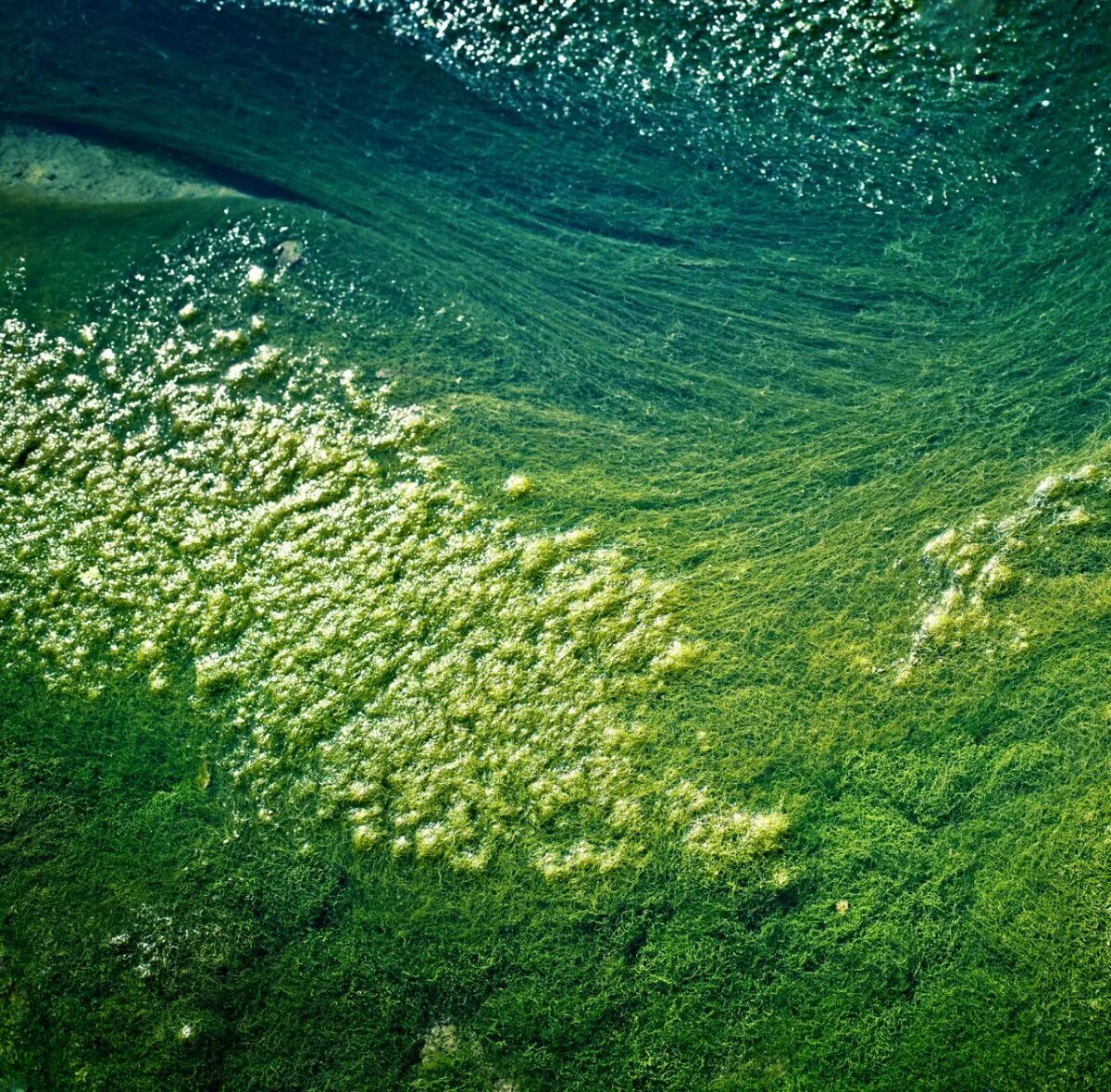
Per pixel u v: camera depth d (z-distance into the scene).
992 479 4.41
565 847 3.92
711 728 4.06
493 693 4.23
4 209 5.77
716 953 3.68
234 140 5.93
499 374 5.04
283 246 5.52
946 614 4.16
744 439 4.69
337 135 5.91
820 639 4.18
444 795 4.05
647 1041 3.60
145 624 4.54
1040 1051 3.44
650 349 5.01
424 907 3.87
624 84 5.73
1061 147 5.09
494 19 5.94
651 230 5.38
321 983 3.80
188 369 5.20
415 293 5.31
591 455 4.75
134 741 4.30
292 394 5.07
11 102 6.13
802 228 5.23
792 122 5.45
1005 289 4.84
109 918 3.98
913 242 5.05
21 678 4.49
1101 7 5.21
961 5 5.36
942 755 3.90
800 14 5.54
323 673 4.34
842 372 4.80
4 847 4.15
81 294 5.47
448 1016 3.72
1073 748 3.86
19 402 5.17
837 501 4.47
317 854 4.01
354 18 6.22
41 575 4.71
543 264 5.34
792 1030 3.57
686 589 4.37
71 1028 3.81
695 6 5.68
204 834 4.10
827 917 3.70
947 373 4.69
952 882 3.70
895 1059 3.50
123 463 4.95
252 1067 3.71
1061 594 4.13
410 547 4.60
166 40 6.33
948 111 5.28
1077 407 4.52
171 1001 3.82
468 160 5.74
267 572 4.61
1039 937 3.58
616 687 4.19
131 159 5.89
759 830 3.85
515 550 4.55
